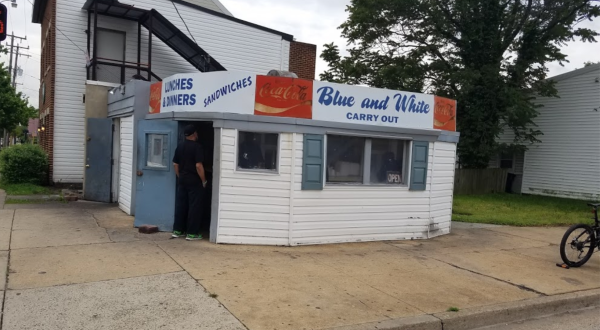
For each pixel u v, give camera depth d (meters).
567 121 20.61
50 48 15.23
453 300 5.59
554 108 21.12
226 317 4.61
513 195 20.59
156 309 4.73
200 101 7.97
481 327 5.18
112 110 11.87
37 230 8.06
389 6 21.31
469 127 20.28
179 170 7.91
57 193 13.32
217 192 7.68
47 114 15.98
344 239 8.48
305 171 8.00
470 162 21.17
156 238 7.89
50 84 15.19
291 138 7.92
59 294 5.02
